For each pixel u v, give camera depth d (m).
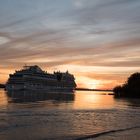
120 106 89.44
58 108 70.62
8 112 56.12
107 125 44.25
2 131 35.59
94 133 36.50
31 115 52.78
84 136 34.44
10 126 39.47
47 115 53.94
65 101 106.94
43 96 144.62
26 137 32.91
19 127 39.03
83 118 51.94
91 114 59.41
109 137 34.59
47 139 32.31
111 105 93.12
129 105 96.94
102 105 90.75
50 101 102.75
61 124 43.44
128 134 37.00
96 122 47.28
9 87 197.25
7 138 31.98
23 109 63.50
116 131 38.69
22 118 48.16
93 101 117.69
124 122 48.53
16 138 32.22
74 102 102.44
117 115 59.72
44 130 37.56
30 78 197.88
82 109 69.81
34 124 42.25
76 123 45.16
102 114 60.44
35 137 33.09
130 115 60.50
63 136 34.12
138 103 112.06
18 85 195.88
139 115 60.91
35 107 71.31
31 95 152.12
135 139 34.16
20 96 136.12
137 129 41.16
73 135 34.91
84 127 41.47
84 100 123.94
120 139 33.75
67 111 63.16
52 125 42.09
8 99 106.81
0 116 49.62
